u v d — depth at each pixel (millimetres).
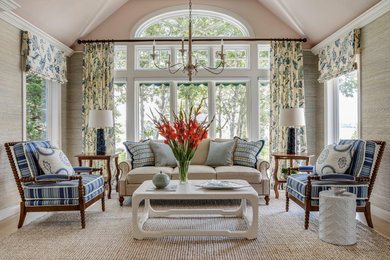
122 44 4934
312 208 2762
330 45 4363
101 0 4324
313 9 4055
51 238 2553
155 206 3568
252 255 2209
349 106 4086
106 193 4441
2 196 3264
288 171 3551
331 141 4559
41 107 4398
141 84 5000
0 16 3262
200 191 2551
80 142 4977
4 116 3330
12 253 2238
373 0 3203
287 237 2568
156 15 4941
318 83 4883
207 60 4980
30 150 2902
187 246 2381
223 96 4949
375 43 3318
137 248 2338
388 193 3076
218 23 5051
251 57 4918
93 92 4801
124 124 5035
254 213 2504
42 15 3787
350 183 2773
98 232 2705
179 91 4977
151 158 4070
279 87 4793
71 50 4902
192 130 2727
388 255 2195
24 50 3674
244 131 4930
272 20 4926
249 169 3738
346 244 2381
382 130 3189
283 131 4754
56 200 2812
